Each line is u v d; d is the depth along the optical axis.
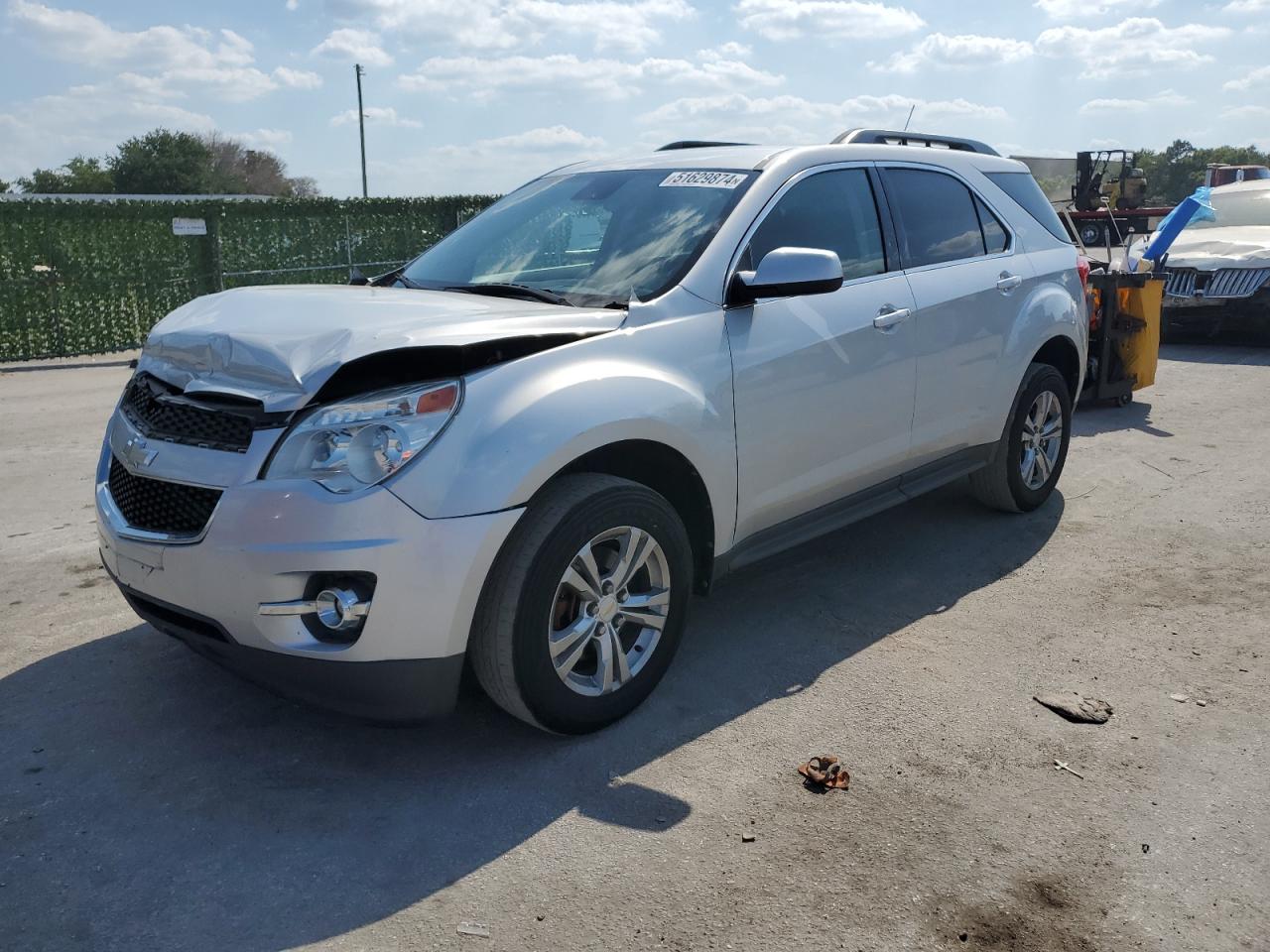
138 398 3.40
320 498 2.80
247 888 2.62
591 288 3.76
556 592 3.08
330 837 2.82
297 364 2.91
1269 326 10.79
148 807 2.96
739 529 3.79
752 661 3.89
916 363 4.44
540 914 2.51
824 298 4.06
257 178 84.94
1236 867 2.69
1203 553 5.01
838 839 2.80
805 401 3.91
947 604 4.44
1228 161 135.12
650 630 3.46
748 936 2.44
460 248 4.45
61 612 4.39
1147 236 12.02
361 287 3.94
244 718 3.48
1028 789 3.04
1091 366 8.05
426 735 3.37
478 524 2.89
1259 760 3.20
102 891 2.61
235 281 15.80
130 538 3.12
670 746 3.28
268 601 2.85
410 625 2.87
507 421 2.98
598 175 4.51
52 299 14.05
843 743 3.30
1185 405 8.47
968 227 5.00
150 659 3.92
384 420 2.86
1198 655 3.93
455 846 2.78
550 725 3.20
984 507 5.68
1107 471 6.48
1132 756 3.23
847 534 5.35
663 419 3.33
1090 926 2.48
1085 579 4.71
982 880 2.64
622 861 2.71
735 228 3.83
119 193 71.94
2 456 7.36
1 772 3.15
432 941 2.42
